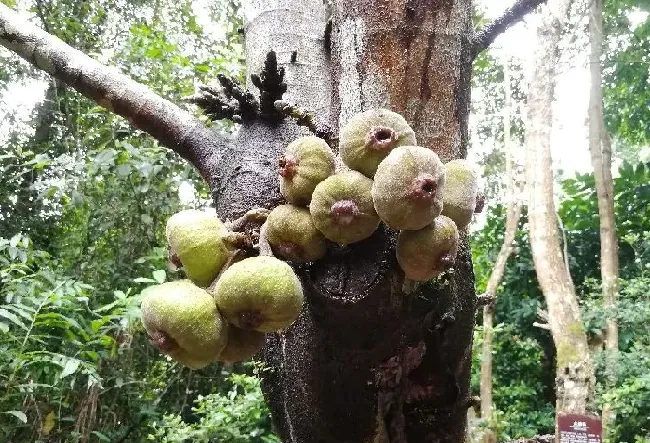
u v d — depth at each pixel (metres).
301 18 2.43
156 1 6.75
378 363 1.32
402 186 1.13
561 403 6.12
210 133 1.87
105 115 6.33
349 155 1.27
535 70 8.16
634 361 6.27
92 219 6.16
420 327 1.29
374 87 1.45
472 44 1.61
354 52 1.50
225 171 1.76
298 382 1.50
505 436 7.22
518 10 1.63
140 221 6.09
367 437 1.44
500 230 9.52
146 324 1.26
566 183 9.25
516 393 7.93
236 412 5.15
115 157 5.12
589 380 6.11
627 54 8.70
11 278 4.73
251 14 2.53
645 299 7.10
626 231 8.72
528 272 8.85
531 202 7.53
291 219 1.28
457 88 1.47
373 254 1.27
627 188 8.80
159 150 5.37
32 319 4.11
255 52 2.39
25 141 6.85
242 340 1.34
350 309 1.25
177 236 1.32
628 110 9.11
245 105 1.80
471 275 1.36
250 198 1.67
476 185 1.33
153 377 6.30
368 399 1.38
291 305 1.21
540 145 7.72
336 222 1.21
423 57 1.46
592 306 7.16
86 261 6.11
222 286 1.22
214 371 6.63
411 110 1.43
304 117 1.53
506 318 8.82
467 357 1.40
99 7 6.79
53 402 5.00
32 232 6.80
